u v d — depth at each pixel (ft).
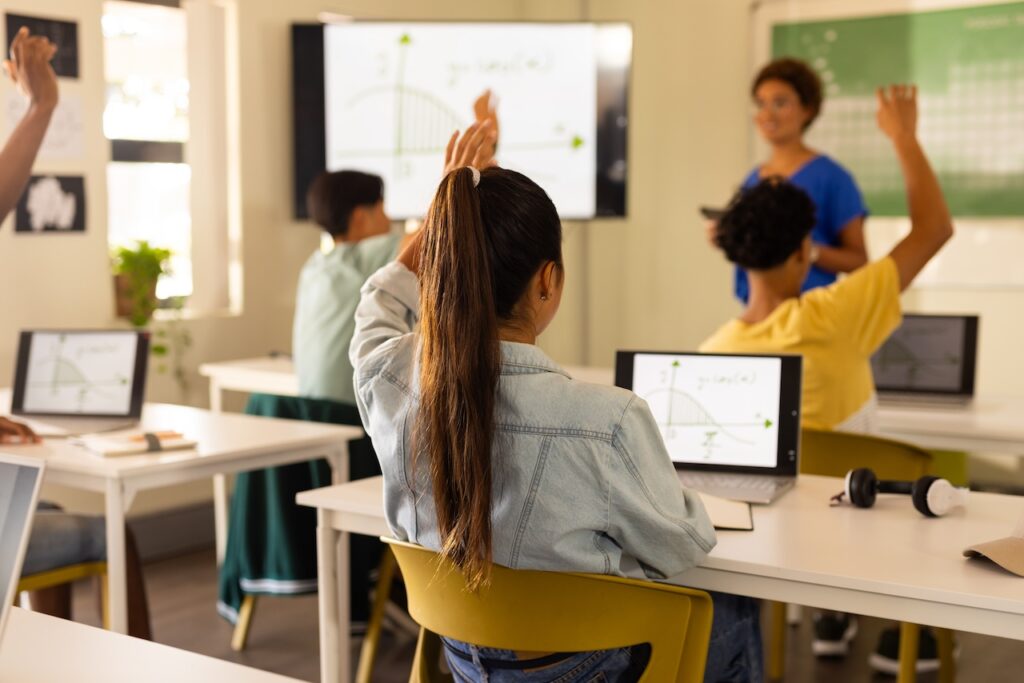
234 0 14.84
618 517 4.74
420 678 5.77
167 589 12.79
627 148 15.67
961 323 10.92
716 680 6.04
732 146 17.22
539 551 4.72
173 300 14.66
